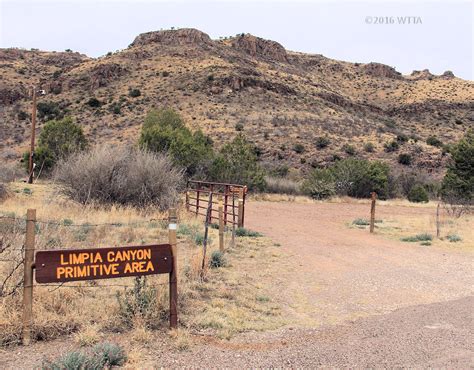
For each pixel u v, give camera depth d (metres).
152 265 5.95
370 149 57.00
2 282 6.61
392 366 5.32
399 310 7.72
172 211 6.13
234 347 5.79
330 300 8.19
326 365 5.33
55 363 4.82
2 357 5.15
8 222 9.80
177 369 5.07
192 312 6.86
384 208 28.66
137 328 5.95
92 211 14.63
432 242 14.95
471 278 10.17
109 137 59.59
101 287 7.55
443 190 30.58
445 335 6.39
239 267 10.12
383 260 11.96
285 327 6.65
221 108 72.44
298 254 12.17
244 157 33.09
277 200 30.95
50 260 5.41
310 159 52.91
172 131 30.70
